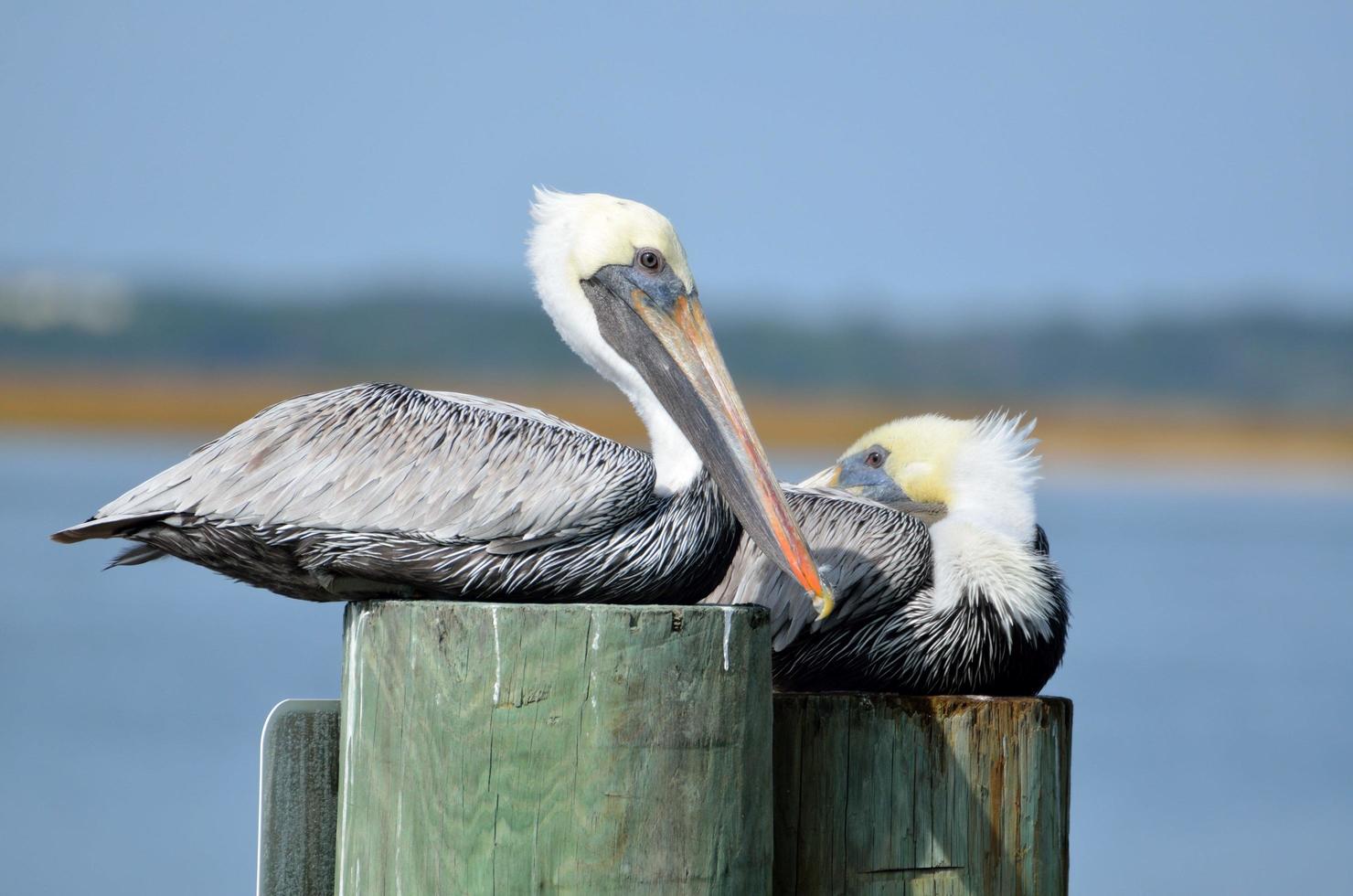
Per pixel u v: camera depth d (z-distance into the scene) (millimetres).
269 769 8945
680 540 10102
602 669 7688
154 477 9750
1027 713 9500
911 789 9297
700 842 7816
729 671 7941
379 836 7895
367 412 9930
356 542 9656
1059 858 9656
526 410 10453
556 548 9789
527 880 7625
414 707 7797
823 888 9203
